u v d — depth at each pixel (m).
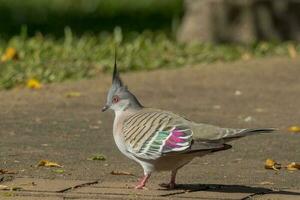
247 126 13.73
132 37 24.72
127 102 9.57
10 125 13.30
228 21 23.31
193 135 8.89
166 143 9.00
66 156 11.36
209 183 10.00
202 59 20.58
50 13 32.81
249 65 19.70
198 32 23.59
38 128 13.16
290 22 23.33
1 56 19.48
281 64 19.78
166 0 36.03
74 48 21.16
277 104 15.70
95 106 15.08
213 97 16.20
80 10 33.88
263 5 23.28
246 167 10.94
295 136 13.04
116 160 11.22
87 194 9.37
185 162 9.32
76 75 18.11
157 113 9.36
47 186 9.66
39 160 11.07
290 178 10.34
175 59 20.28
